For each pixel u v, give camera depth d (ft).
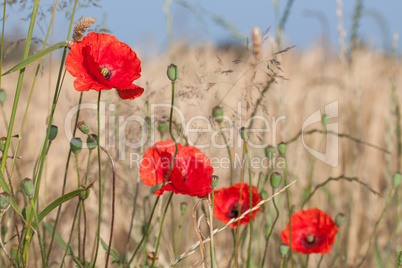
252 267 5.38
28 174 5.79
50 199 5.78
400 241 6.13
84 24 4.33
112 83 4.41
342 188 6.56
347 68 6.33
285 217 5.80
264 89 4.68
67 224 5.72
